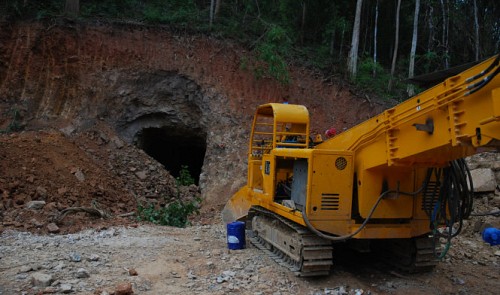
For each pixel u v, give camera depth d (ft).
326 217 17.74
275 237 21.34
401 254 20.68
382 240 21.89
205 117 49.52
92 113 47.73
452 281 19.62
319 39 63.31
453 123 13.50
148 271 18.67
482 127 12.57
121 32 51.24
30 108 46.14
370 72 59.21
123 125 49.55
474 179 32.12
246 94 50.34
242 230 23.15
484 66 12.64
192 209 34.55
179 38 52.54
